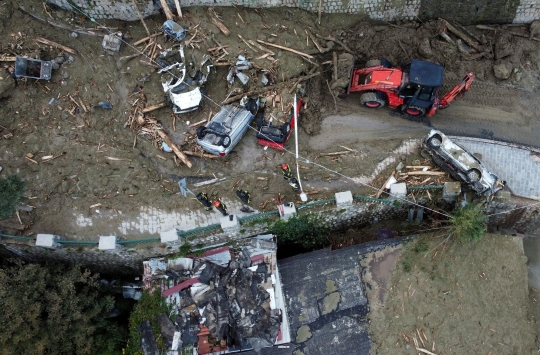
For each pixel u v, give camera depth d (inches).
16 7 782.5
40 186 759.7
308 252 765.3
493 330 704.4
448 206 778.2
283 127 753.6
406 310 713.0
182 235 722.8
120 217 751.7
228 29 804.6
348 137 809.5
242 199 751.1
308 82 826.8
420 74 733.9
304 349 695.7
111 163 774.5
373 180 774.5
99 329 748.0
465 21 856.3
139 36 816.3
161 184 770.8
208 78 801.6
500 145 797.9
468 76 735.7
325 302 718.5
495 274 727.1
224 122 759.7
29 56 776.9
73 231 745.0
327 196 760.3
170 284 725.3
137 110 794.8
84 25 811.4
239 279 706.8
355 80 812.6
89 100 793.6
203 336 692.1
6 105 780.0
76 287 731.4
